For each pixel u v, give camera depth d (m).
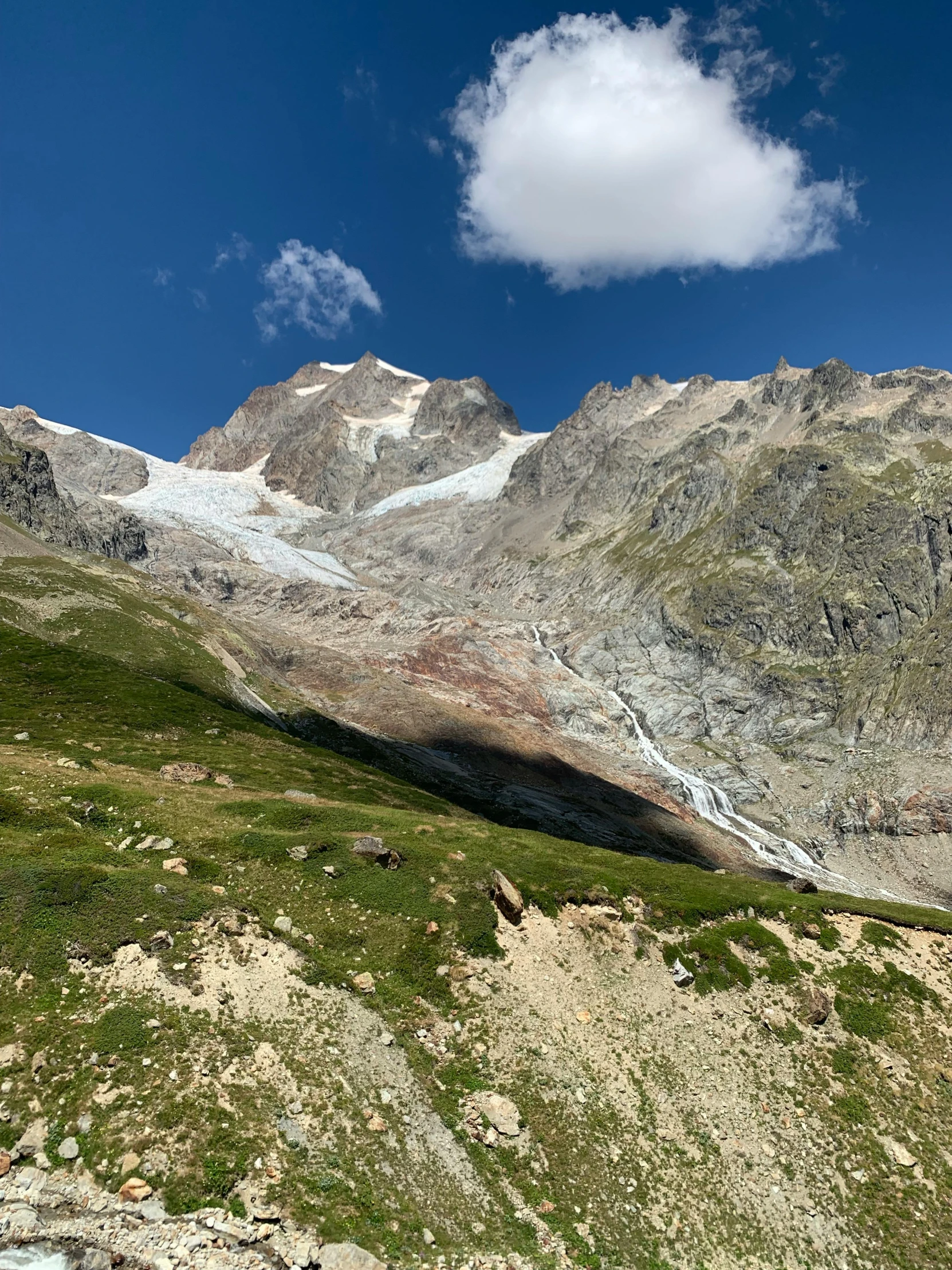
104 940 30.91
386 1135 27.80
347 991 34.28
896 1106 36.91
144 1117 24.66
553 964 40.59
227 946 33.44
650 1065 36.25
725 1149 33.06
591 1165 30.28
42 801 44.94
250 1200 23.36
